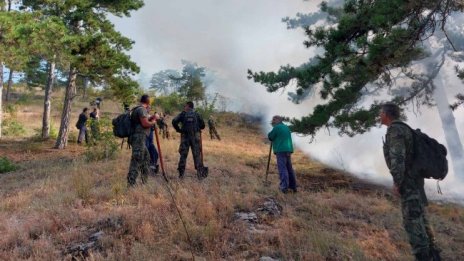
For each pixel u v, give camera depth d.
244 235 4.79
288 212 6.05
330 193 8.02
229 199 6.21
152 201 6.01
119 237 4.72
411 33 7.28
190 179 8.19
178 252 4.25
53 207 6.03
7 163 11.91
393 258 4.47
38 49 14.62
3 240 4.71
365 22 8.17
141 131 7.43
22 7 16.72
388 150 4.11
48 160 13.53
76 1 15.62
